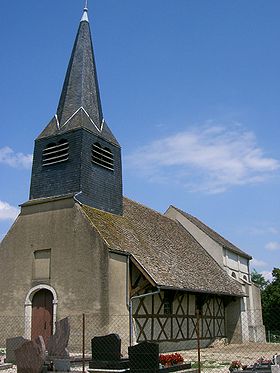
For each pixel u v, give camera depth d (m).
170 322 20.67
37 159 21.27
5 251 20.27
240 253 32.50
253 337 29.52
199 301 23.61
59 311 18.14
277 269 42.19
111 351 12.97
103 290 17.44
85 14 24.59
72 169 20.05
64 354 13.11
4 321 19.45
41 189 20.62
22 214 20.36
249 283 30.86
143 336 18.73
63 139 20.83
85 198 19.72
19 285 19.48
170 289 18.98
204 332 23.81
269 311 41.47
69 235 18.80
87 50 23.58
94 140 21.03
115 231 19.62
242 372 11.51
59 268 18.66
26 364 11.84
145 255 19.92
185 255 24.89
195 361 16.02
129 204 24.77
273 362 12.64
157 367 11.77
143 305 19.06
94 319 17.33
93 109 22.27
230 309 27.33
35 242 19.59
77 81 22.61
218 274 26.98
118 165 22.31
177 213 30.97
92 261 17.98
